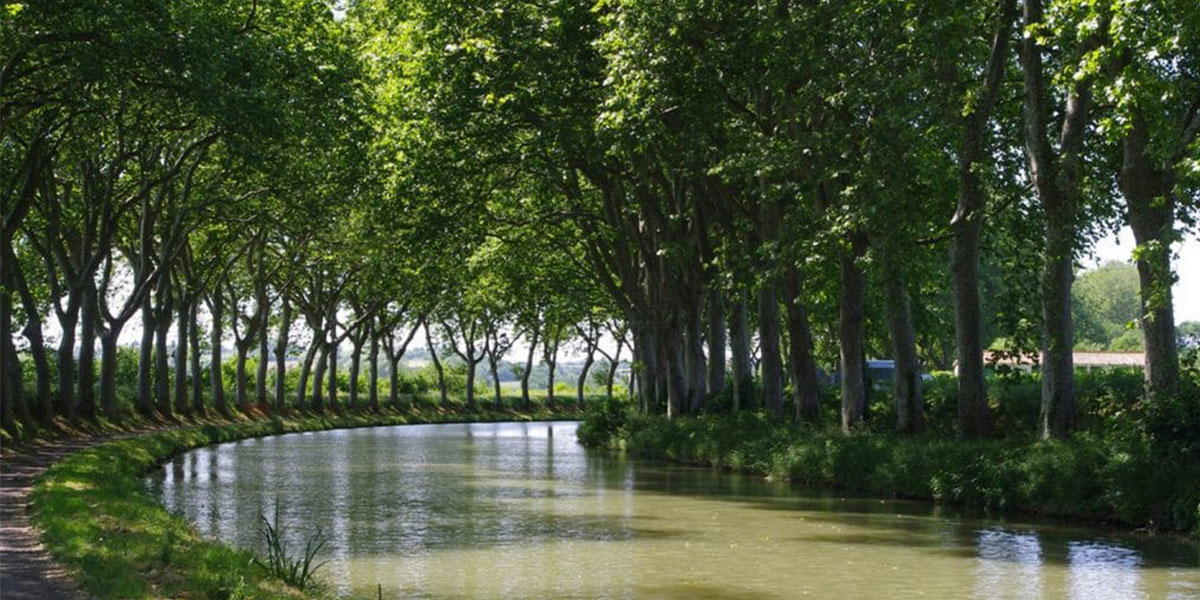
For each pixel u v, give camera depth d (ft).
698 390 150.92
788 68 89.35
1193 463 69.77
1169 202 73.56
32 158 112.68
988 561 59.31
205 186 152.35
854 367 104.83
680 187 132.05
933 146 89.35
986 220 93.56
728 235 113.09
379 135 124.57
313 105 113.39
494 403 335.47
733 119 104.17
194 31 98.43
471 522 75.97
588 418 181.27
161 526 57.36
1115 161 89.81
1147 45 59.26
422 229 131.75
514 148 125.39
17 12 86.07
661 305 149.89
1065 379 81.61
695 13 92.12
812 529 71.92
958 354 91.86
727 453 119.65
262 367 231.50
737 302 136.26
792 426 114.01
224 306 237.66
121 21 89.97
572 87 109.40
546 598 49.49
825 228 88.69
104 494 68.23
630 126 97.66
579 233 164.66
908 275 99.91
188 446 152.97
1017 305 89.25
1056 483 75.05
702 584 53.21
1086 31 60.03
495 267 164.25
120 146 127.44
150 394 174.09
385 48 122.21
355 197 140.97
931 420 107.34
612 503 87.56
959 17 77.66
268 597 39.32
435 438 198.80
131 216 161.07
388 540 67.41
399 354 306.76
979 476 81.66
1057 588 52.11
